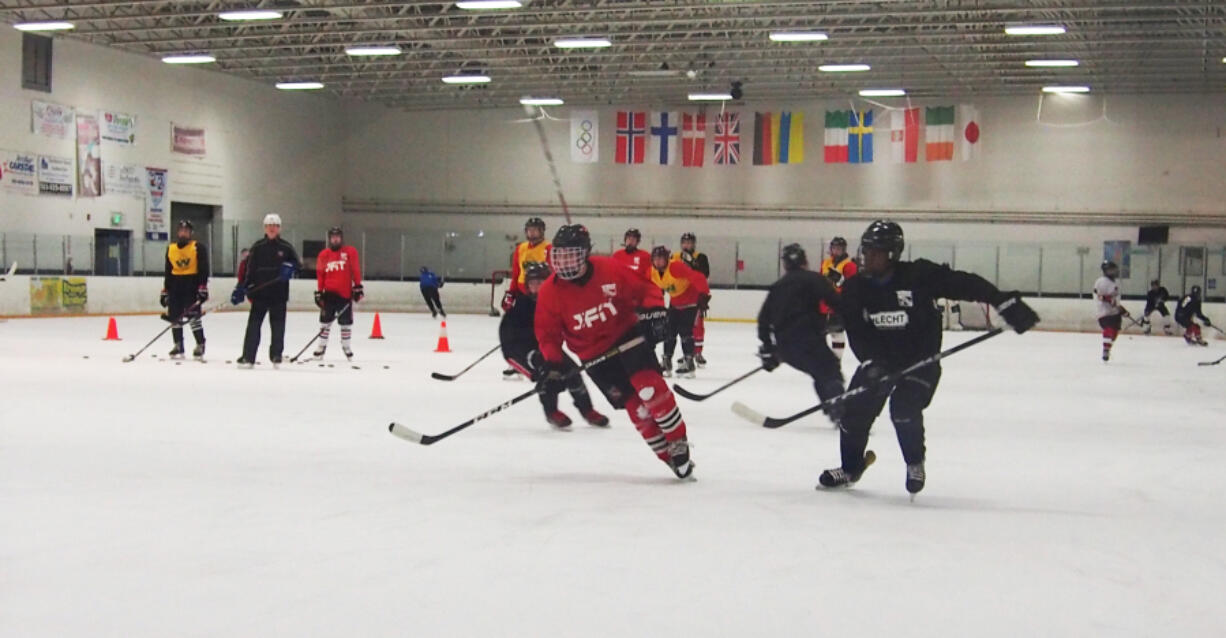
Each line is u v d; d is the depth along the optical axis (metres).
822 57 27.94
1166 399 11.60
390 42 27.72
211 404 9.55
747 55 28.20
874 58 27.62
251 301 13.21
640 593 3.84
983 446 7.87
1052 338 25.17
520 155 35.56
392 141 36.50
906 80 30.28
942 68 28.59
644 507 5.35
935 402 10.96
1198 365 16.80
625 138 31.19
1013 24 22.97
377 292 33.66
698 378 13.39
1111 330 17.67
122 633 3.35
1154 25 23.98
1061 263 30.05
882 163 32.62
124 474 6.10
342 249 14.29
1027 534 4.88
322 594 3.79
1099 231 31.03
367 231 35.06
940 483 6.24
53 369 12.70
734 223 33.94
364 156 36.72
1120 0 21.97
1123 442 8.21
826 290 8.02
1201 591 3.98
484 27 25.25
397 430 6.20
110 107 28.41
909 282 5.34
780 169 33.50
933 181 32.22
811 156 33.25
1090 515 5.37
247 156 32.81
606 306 5.99
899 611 3.67
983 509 5.46
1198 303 22.62
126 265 28.73
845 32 25.02
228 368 13.17
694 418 9.13
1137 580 4.12
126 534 4.65
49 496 5.45
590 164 35.00
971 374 14.57
